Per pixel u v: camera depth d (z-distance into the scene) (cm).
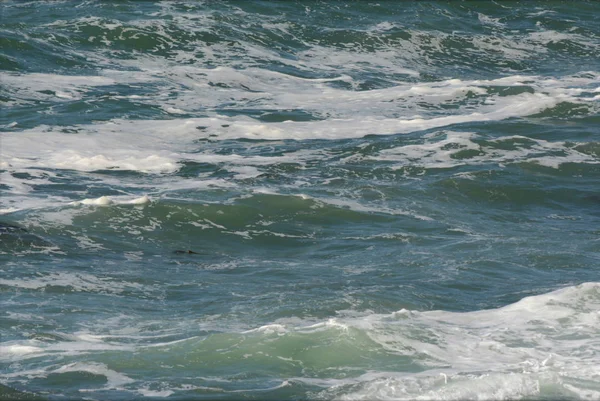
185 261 4472
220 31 9681
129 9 10094
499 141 6588
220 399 2895
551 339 3416
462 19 10756
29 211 4950
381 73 9188
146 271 4269
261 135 6888
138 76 8462
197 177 5878
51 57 8756
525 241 4784
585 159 6297
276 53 9481
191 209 5116
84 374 3050
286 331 3359
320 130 7050
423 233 4916
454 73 9375
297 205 5250
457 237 4844
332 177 5850
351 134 6925
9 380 2983
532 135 6800
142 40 9312
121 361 3156
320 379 3055
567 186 5784
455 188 5666
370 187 5619
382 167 6044
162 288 4022
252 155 6375
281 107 7756
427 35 10212
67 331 3450
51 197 5397
